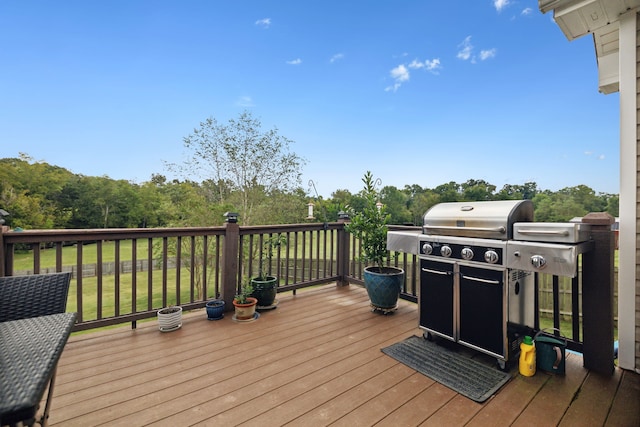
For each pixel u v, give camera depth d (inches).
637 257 80.7
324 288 168.6
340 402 68.6
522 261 76.3
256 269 268.4
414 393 71.9
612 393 71.5
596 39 102.3
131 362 85.8
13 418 29.2
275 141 349.1
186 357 89.0
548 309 196.4
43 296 56.4
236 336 104.3
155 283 366.9
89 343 97.7
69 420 61.4
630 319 81.6
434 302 97.8
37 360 36.7
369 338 103.2
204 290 130.3
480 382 76.2
